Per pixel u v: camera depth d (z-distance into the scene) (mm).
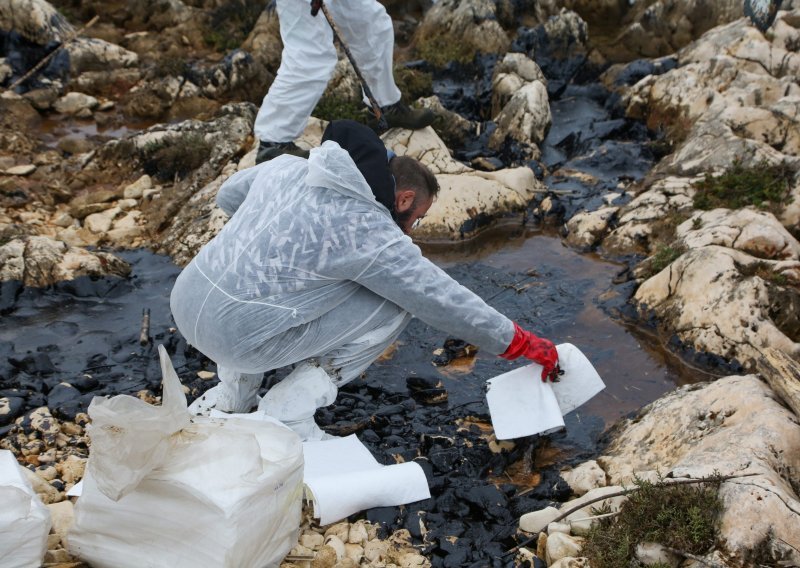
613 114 7320
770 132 6070
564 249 5586
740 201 5391
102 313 4785
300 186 3348
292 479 2922
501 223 5887
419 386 4230
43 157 6492
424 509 3438
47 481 3463
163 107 7293
